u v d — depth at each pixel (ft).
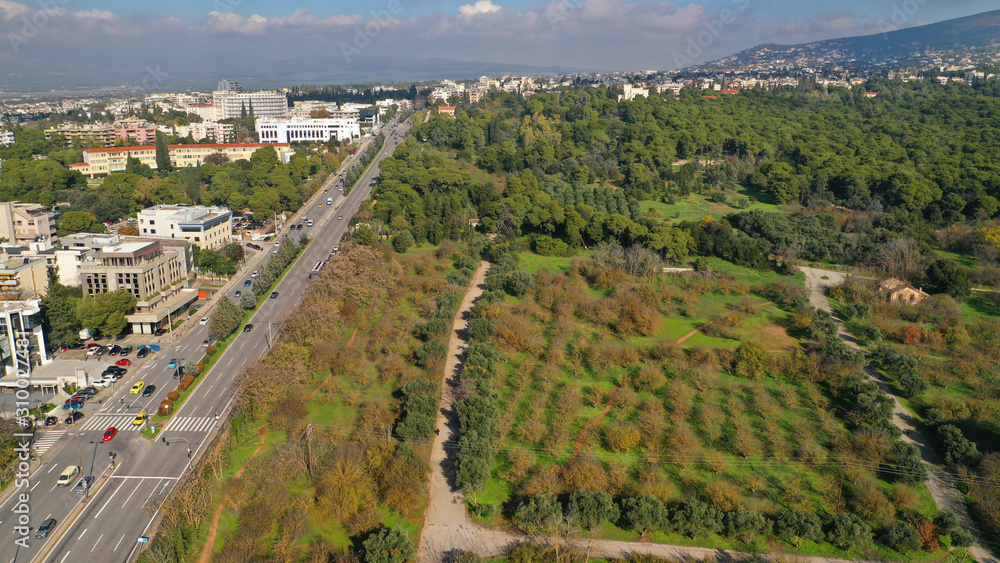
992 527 354.13
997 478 382.22
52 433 431.84
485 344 529.45
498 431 427.74
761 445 424.46
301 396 464.24
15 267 555.69
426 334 570.05
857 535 341.41
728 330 594.24
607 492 378.32
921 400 481.46
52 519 346.13
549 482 380.99
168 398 465.47
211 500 366.63
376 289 655.76
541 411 462.19
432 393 466.70
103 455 409.08
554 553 329.11
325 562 325.83
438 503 374.43
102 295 561.84
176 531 325.42
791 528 345.92
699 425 447.01
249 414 447.01
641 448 423.64
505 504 374.22
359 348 557.74
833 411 460.96
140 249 610.65
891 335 579.48
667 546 343.67
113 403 471.21
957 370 519.60
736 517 351.05
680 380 497.46
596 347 542.57
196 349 562.25
